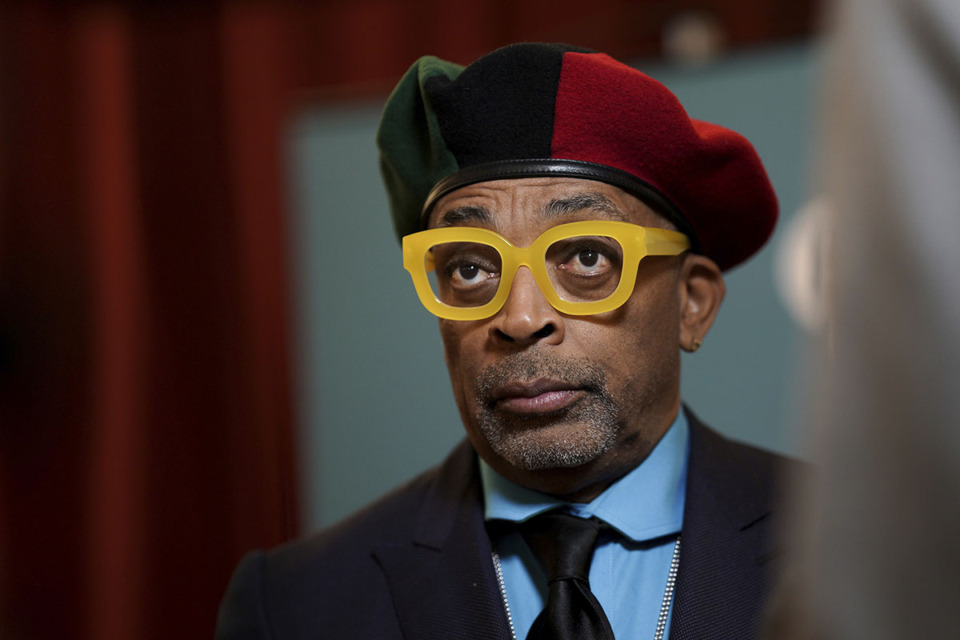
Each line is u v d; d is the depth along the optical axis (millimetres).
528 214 830
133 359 2268
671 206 892
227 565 2172
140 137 2277
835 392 332
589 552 842
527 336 810
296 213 1651
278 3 2170
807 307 1317
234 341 2201
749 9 1791
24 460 2336
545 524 873
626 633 841
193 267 2232
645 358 855
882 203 318
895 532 322
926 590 320
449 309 841
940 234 309
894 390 315
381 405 1560
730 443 986
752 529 867
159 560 2223
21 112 2336
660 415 892
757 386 1355
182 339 2238
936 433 309
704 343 1389
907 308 312
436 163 888
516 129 839
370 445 1562
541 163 833
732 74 1390
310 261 1622
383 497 1073
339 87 2127
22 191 2328
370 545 978
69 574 2332
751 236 975
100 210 2293
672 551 880
